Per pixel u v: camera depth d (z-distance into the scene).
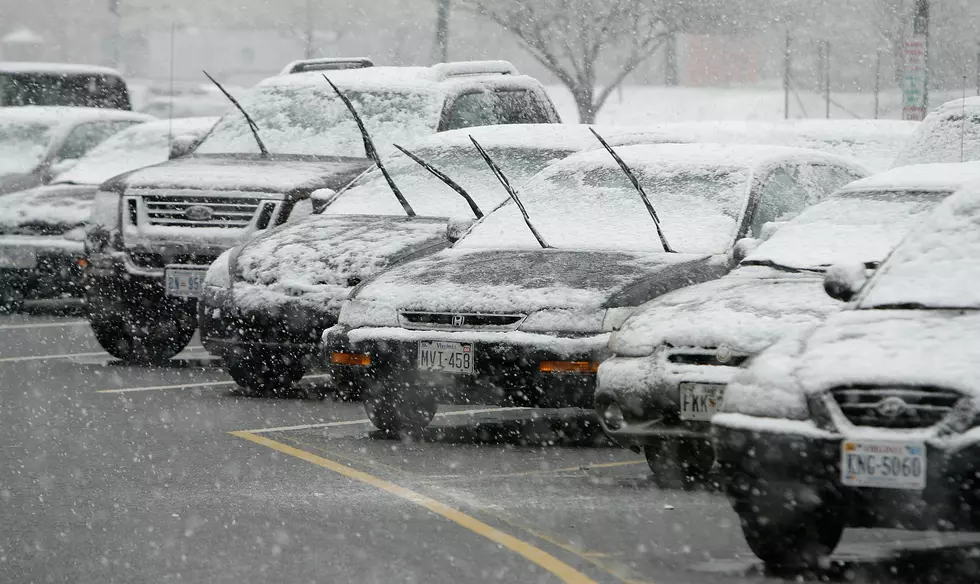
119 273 33.31
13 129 47.25
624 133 31.50
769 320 20.12
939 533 18.50
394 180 31.72
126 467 22.30
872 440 15.63
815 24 87.56
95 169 45.19
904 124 40.31
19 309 46.19
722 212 25.47
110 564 16.70
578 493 20.78
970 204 18.47
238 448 24.00
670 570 16.53
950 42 72.94
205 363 35.16
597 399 21.09
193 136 37.22
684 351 20.38
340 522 18.77
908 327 16.62
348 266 28.61
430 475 21.98
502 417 27.69
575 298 23.50
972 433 15.33
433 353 23.94
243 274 29.30
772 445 16.09
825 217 22.97
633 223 25.84
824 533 16.66
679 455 20.81
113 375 32.75
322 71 38.41
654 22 75.31
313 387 31.45
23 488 20.75
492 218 27.12
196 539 17.84
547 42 75.44
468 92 36.97
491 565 16.66
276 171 33.66
